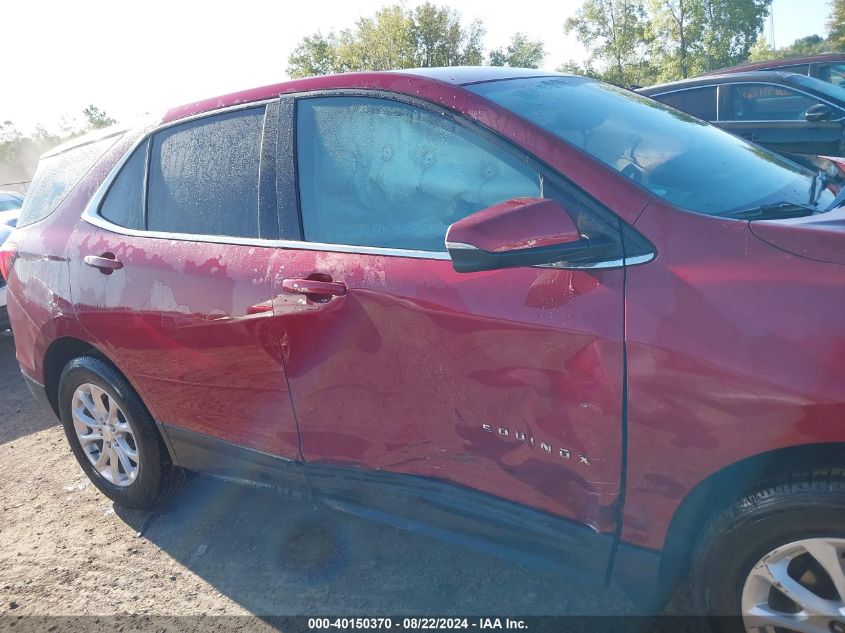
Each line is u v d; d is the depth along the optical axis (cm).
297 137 253
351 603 258
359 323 223
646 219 186
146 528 323
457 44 4306
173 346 275
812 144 636
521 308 193
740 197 208
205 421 284
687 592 240
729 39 4300
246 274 249
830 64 757
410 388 218
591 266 187
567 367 187
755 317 165
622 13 4678
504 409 201
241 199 262
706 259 176
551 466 198
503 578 262
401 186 228
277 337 243
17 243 345
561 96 246
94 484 346
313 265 234
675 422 174
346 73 253
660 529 186
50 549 316
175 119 292
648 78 4691
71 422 341
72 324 310
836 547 162
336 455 246
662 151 228
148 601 274
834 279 161
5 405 507
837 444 162
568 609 243
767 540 170
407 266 216
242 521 320
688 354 171
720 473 176
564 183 198
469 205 213
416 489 229
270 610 261
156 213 288
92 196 314
